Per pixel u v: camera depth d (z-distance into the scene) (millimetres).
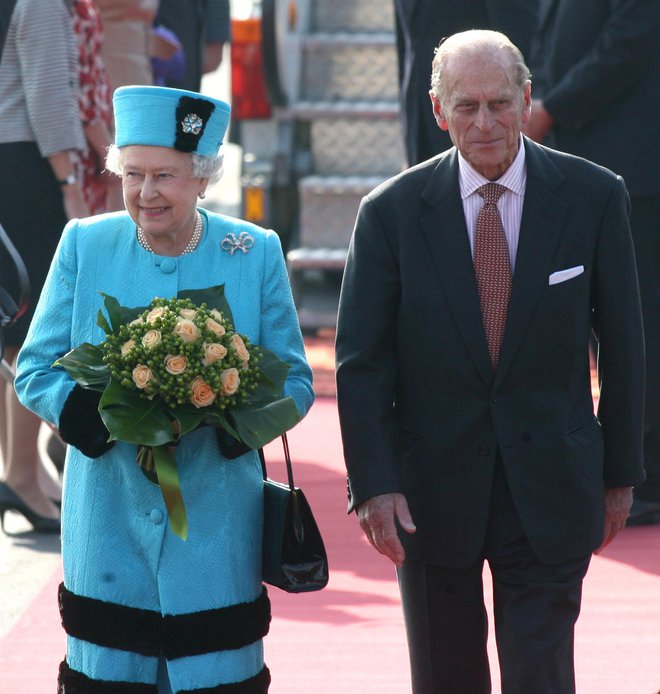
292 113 38844
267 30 35938
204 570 13211
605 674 17672
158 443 12461
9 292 23062
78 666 13492
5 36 22656
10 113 22859
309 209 38438
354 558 22062
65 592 13547
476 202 13859
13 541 23188
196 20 32344
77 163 23234
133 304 13445
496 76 13320
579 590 14242
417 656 14719
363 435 13938
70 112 22797
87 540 13336
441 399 13992
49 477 24203
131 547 13305
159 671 13547
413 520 14219
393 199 14055
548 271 13711
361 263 14094
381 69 40469
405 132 26812
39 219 23109
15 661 18250
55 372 13492
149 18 27172
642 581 20891
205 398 12539
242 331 13562
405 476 14195
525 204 13766
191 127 12945
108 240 13664
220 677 13289
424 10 25891
